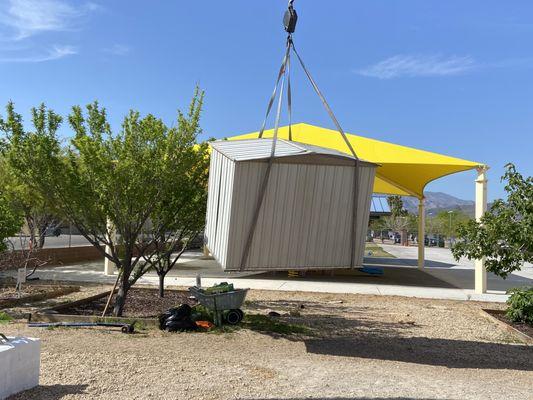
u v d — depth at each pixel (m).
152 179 9.48
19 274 12.13
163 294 12.51
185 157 9.71
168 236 11.70
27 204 14.36
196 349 7.33
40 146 9.20
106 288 14.35
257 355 7.16
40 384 5.29
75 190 9.36
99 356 6.58
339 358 7.26
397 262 31.11
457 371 6.79
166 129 9.74
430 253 45.31
